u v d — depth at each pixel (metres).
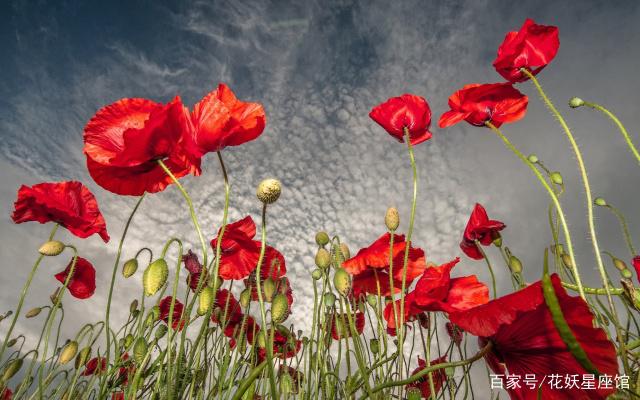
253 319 0.35
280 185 0.21
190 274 0.37
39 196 0.33
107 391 0.29
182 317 0.24
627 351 0.20
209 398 0.28
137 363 0.26
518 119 0.30
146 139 0.22
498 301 0.17
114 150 0.23
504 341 0.18
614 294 0.24
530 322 0.17
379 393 0.25
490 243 0.34
